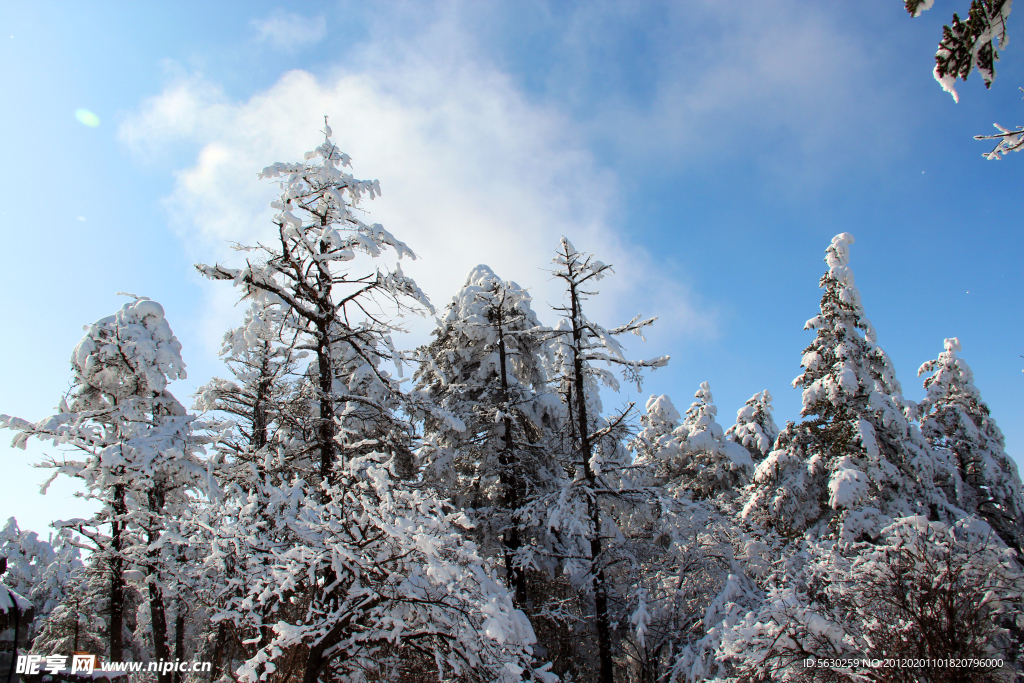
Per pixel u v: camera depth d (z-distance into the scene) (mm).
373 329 12836
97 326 16766
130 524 15242
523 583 15008
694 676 12906
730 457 26922
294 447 13297
